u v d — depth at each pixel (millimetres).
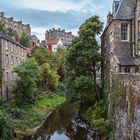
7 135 21969
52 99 51281
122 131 20562
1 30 63906
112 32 32812
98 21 36062
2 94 38719
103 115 29891
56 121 35969
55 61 67562
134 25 31734
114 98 24328
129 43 32469
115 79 24641
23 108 35906
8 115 25750
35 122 32375
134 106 17922
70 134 29938
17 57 49469
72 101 35906
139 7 30297
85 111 35562
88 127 30766
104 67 38062
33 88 39969
